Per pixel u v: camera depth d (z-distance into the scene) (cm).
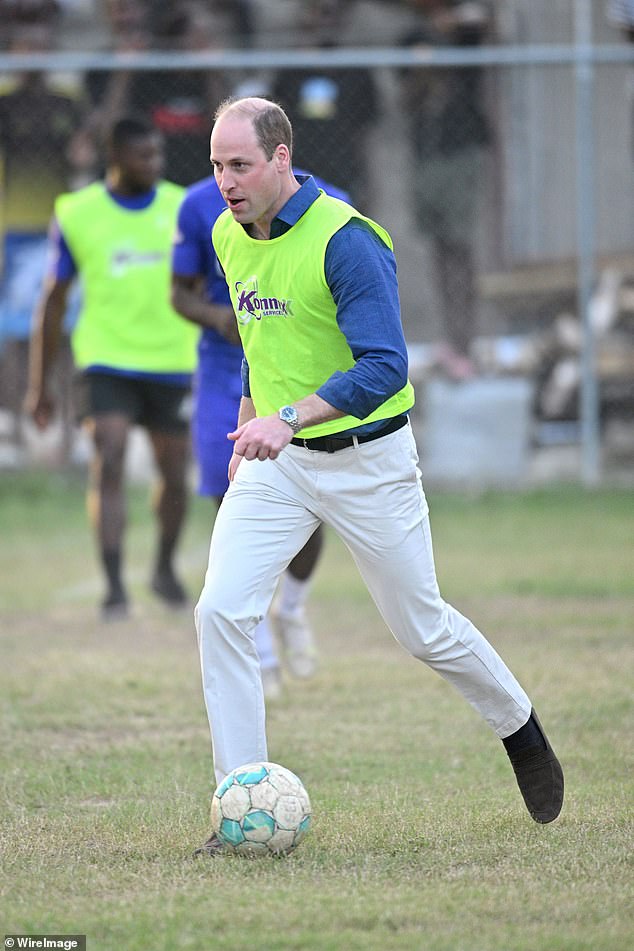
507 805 1667
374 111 4709
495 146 4706
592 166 4706
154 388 3058
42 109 4472
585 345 4556
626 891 1340
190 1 4769
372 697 2319
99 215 3022
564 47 4816
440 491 4628
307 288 1469
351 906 1298
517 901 1309
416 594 1531
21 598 3306
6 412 4678
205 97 4566
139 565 3747
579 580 3331
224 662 1516
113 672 2522
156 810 1655
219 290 2364
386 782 1789
